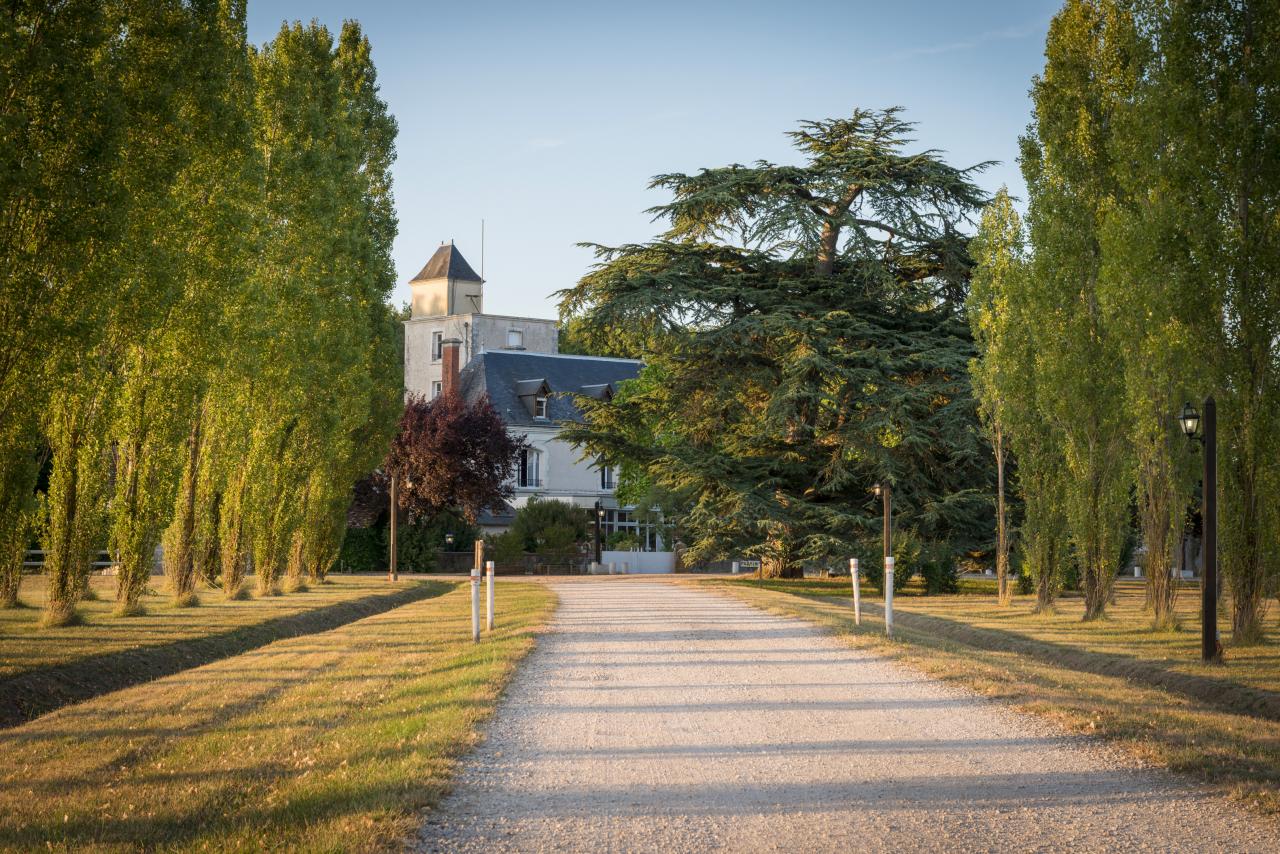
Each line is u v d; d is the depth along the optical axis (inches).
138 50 769.6
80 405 804.6
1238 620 753.0
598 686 509.0
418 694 479.8
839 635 746.8
